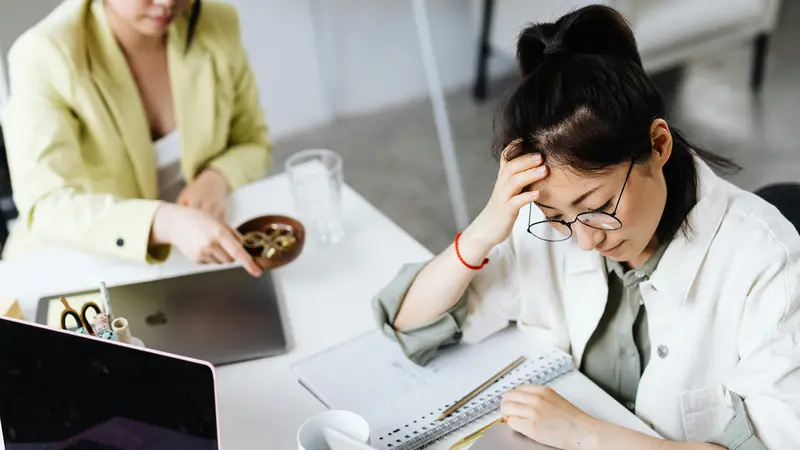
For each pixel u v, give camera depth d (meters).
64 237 1.49
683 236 1.07
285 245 1.41
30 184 1.54
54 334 0.90
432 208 2.96
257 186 1.68
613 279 1.17
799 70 3.63
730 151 3.08
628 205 0.97
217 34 1.78
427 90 3.67
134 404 0.90
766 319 1.03
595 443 1.00
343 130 3.47
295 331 1.28
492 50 3.47
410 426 1.07
